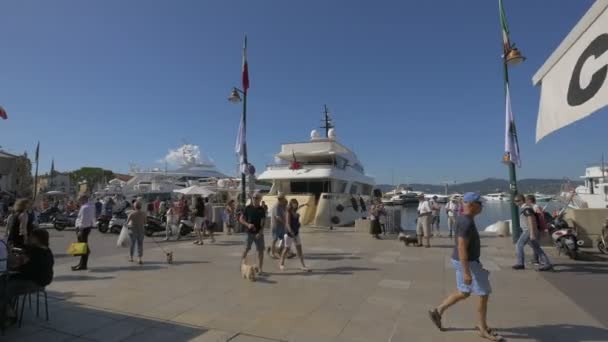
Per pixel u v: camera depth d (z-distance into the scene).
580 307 5.59
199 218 13.50
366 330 4.76
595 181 35.78
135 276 7.98
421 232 12.23
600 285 6.88
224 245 13.17
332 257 10.19
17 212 7.77
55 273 8.34
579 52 5.69
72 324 4.99
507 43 11.69
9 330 4.75
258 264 8.60
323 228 19.06
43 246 5.11
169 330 4.78
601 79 5.07
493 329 4.71
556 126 6.35
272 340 4.45
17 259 4.84
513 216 12.14
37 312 5.27
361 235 15.58
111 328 4.86
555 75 6.50
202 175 48.44
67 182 91.81
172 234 16.66
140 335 4.61
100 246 13.19
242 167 17.44
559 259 9.47
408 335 4.58
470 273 4.39
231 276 7.93
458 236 4.43
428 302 5.95
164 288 6.92
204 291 6.69
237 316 5.33
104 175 99.06
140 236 9.66
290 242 8.63
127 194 39.25
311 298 6.21
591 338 4.42
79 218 9.01
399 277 7.73
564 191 33.56
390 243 13.05
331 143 23.41
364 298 6.20
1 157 56.72
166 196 38.94
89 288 6.94
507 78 11.74
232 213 17.33
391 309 5.61
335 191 22.48
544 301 5.92
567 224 10.99
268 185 43.03
